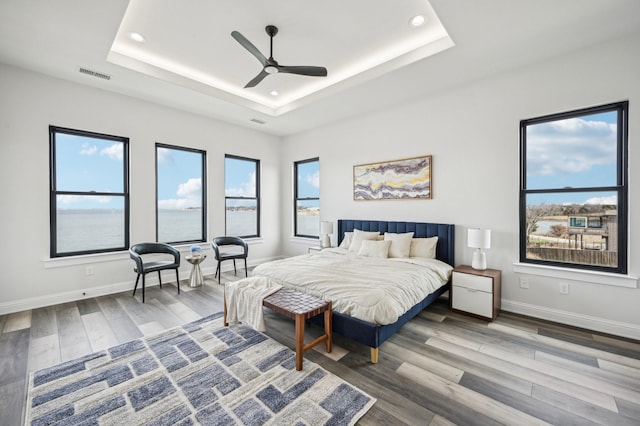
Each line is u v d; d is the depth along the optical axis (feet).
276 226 19.60
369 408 5.40
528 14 7.05
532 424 5.01
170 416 5.19
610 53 8.34
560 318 9.30
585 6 6.77
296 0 7.34
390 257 12.17
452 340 8.13
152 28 8.55
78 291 11.44
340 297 7.70
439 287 10.19
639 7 6.79
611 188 8.64
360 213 15.25
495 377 6.38
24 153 10.26
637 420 5.11
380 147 14.21
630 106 8.09
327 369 6.72
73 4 6.84
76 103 11.30
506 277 10.41
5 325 9.02
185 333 8.59
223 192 16.46
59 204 11.30
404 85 11.28
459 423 5.03
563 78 9.12
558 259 9.61
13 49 8.88
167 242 14.67
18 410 5.35
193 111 14.64
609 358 7.13
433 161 12.33
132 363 6.91
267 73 8.95
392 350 7.59
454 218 11.74
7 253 9.98
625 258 8.40
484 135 10.83
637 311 8.07
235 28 8.55
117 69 10.13
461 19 7.25
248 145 17.71
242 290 8.67
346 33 8.82
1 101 9.80
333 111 14.40
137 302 11.23
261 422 5.03
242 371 6.61
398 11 7.77
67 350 7.52
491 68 9.96
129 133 12.76
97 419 5.11
